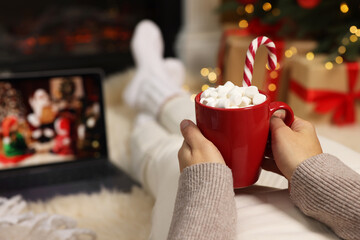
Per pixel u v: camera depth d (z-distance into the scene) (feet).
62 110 3.64
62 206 3.13
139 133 3.74
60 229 2.60
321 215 1.57
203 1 7.22
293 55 5.57
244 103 1.65
